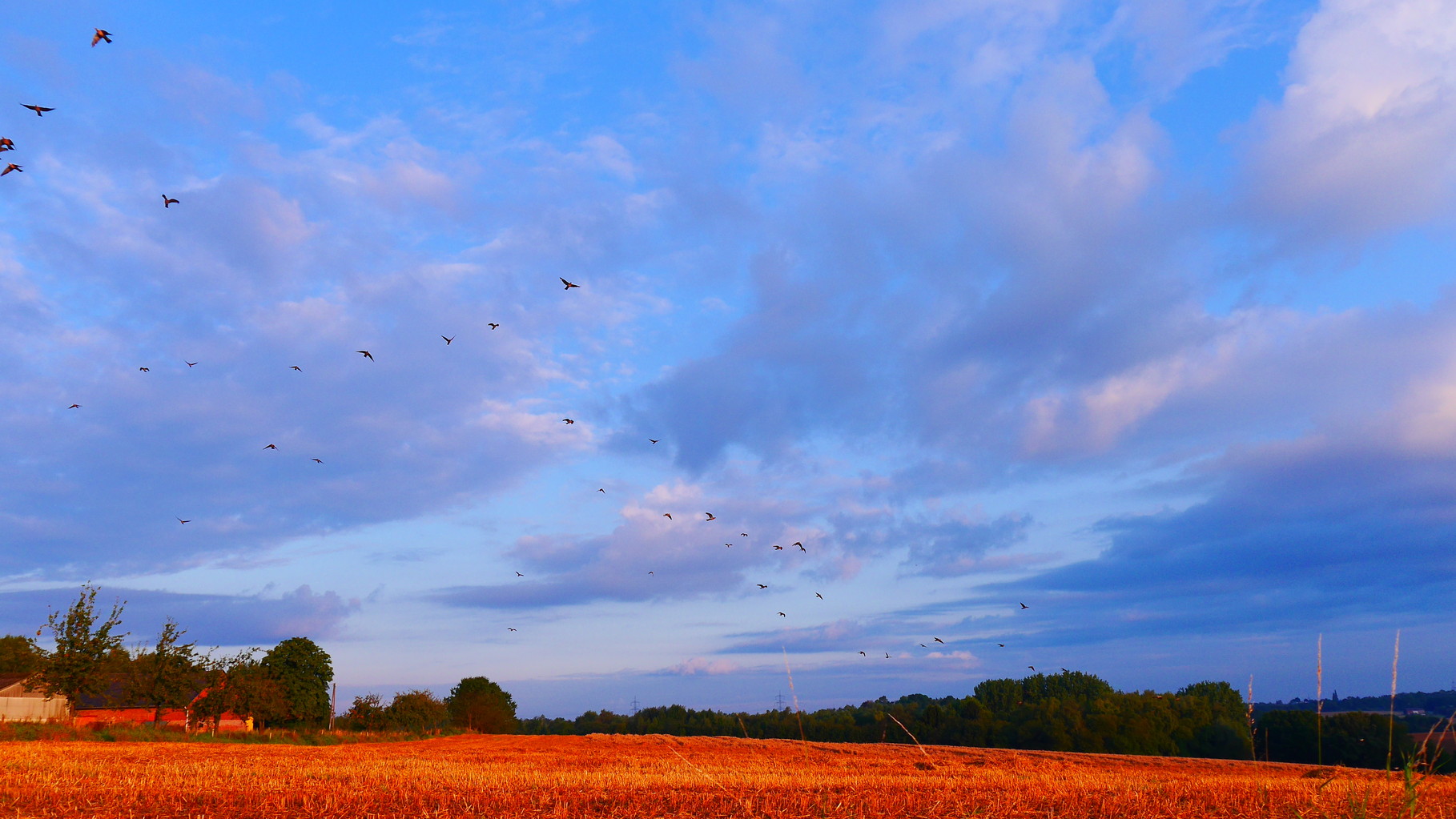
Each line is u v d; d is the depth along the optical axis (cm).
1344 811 941
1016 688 10144
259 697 7025
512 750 5341
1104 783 2277
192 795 2014
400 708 9300
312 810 1834
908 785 2269
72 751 3841
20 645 8112
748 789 2184
